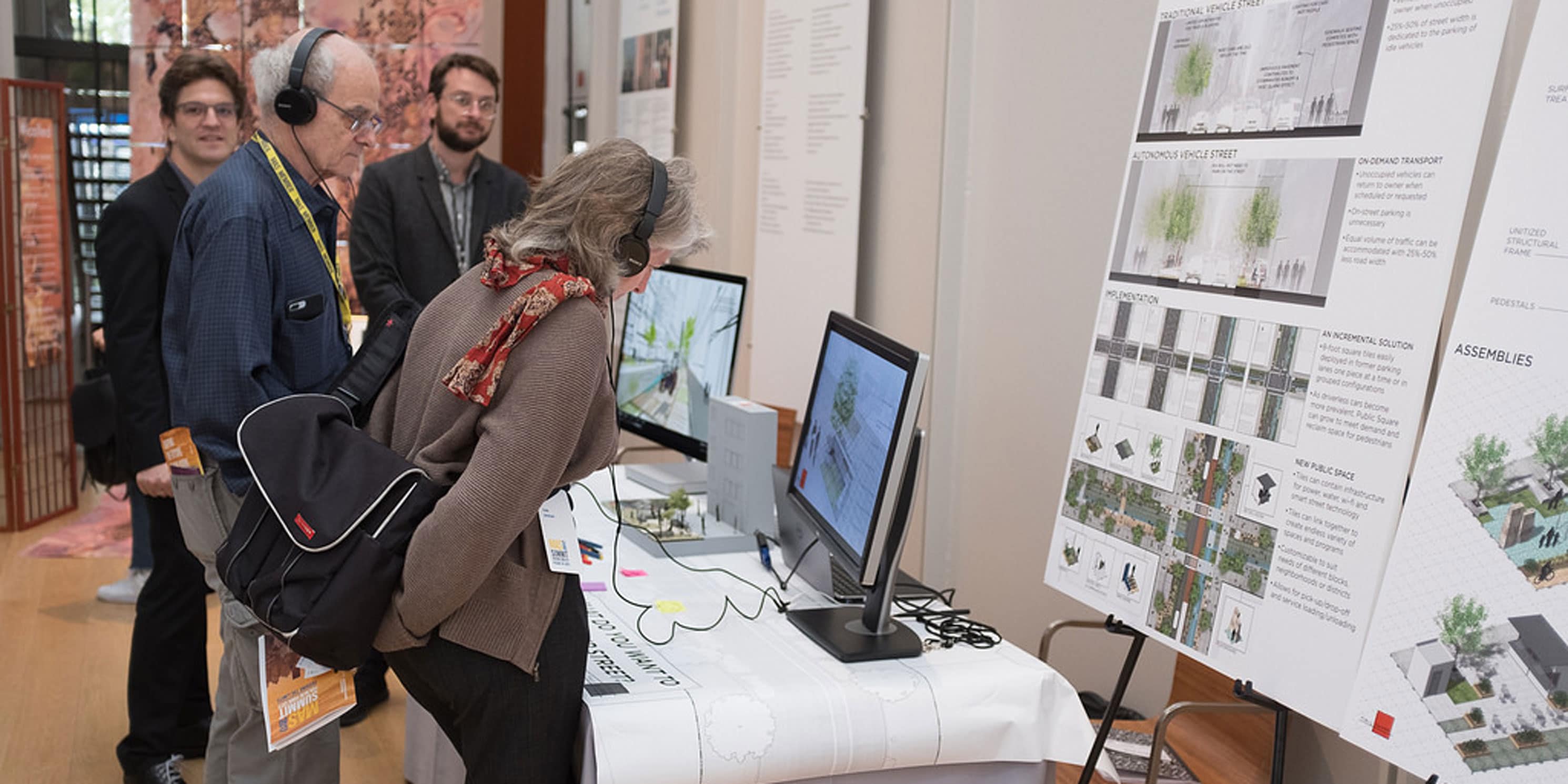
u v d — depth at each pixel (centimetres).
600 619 211
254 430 176
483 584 171
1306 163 187
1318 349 181
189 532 227
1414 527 164
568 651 177
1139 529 211
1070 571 226
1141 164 221
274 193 215
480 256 399
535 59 663
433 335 185
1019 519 324
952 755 190
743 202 480
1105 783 226
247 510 175
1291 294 187
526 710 173
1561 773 146
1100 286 295
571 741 178
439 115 393
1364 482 173
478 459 162
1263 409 189
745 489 255
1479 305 161
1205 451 199
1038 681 195
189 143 310
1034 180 316
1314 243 184
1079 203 301
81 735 347
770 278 412
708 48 507
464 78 388
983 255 337
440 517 161
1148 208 217
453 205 403
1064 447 307
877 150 376
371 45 606
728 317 284
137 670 309
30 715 360
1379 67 178
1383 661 165
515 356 165
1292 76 192
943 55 342
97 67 604
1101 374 225
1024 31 319
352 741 344
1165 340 210
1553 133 156
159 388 299
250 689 221
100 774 323
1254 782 232
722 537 253
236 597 177
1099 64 293
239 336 207
